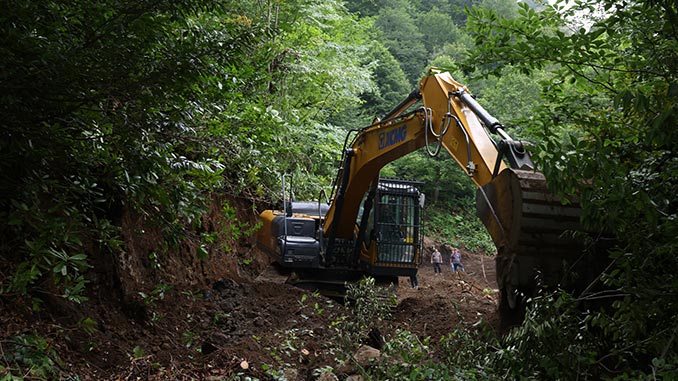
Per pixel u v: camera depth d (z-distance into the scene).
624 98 4.58
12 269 5.98
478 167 7.23
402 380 5.67
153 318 7.47
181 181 6.93
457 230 41.19
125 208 8.76
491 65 5.97
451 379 5.41
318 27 19.78
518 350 5.27
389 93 46.44
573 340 5.20
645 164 5.22
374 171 10.79
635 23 5.32
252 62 9.14
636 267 4.78
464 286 16.61
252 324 8.05
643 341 4.78
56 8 5.57
